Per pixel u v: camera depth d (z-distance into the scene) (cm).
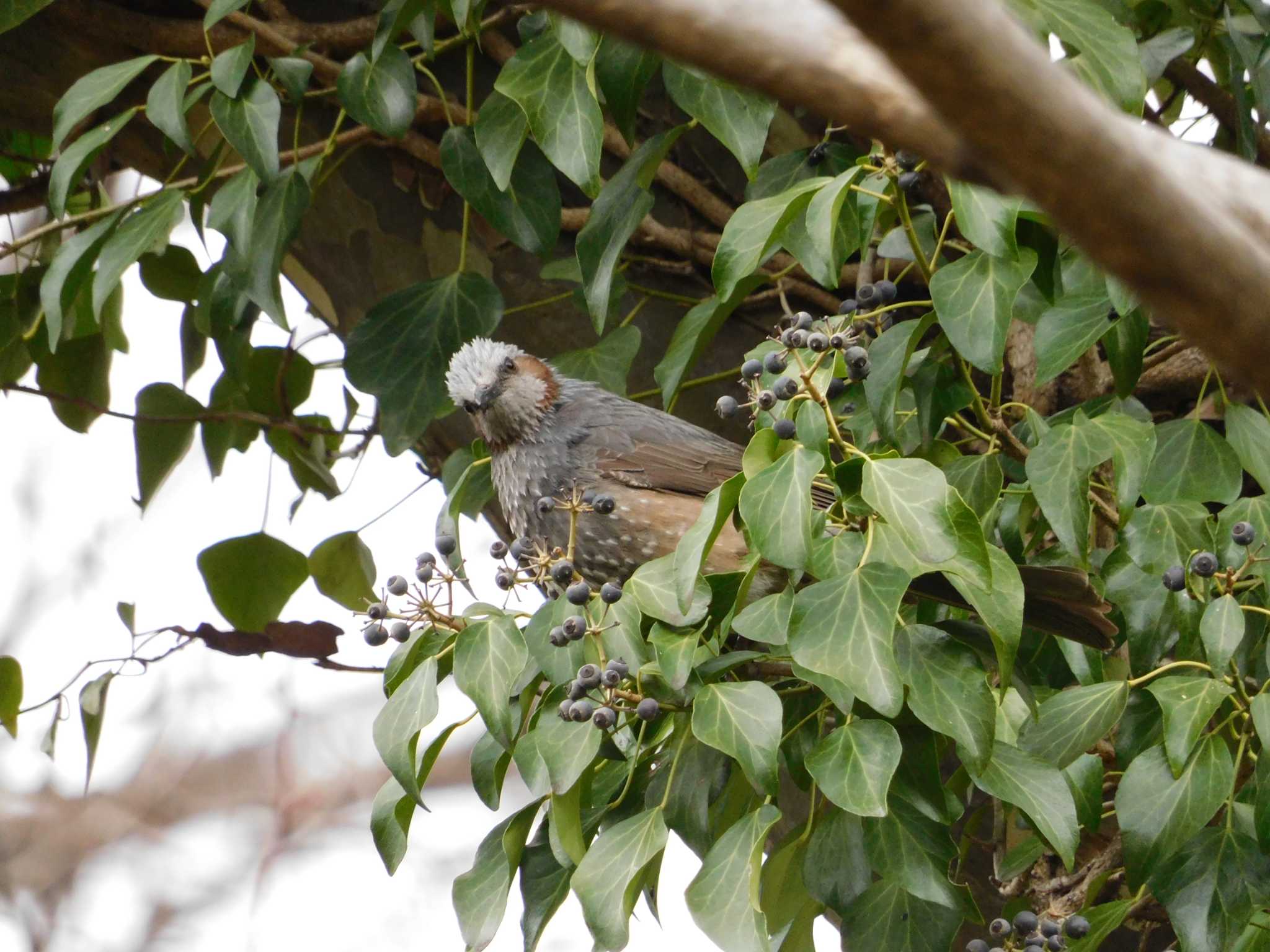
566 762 556
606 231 697
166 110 711
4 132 1063
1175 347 782
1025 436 732
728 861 529
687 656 558
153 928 1581
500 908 580
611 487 874
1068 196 196
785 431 574
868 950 592
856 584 524
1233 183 228
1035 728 614
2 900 1588
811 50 201
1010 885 724
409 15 719
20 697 852
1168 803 578
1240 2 795
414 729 559
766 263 867
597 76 652
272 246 746
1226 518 618
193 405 955
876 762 533
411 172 855
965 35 186
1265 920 603
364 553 925
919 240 699
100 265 744
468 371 909
